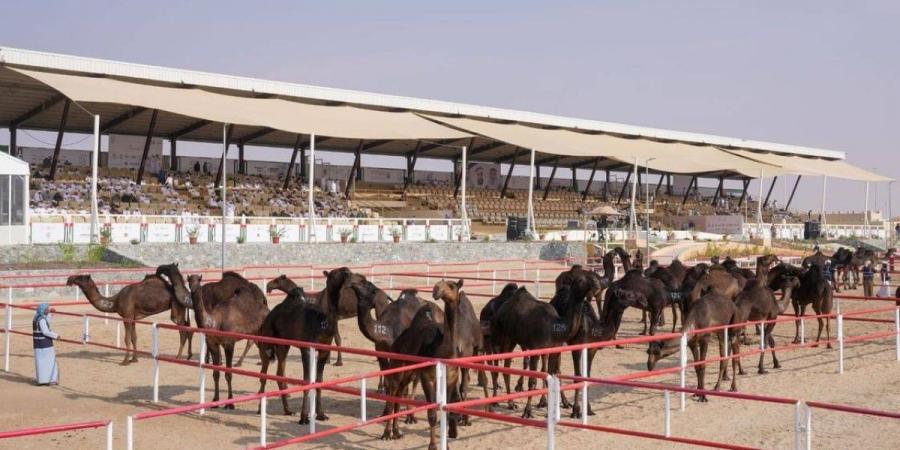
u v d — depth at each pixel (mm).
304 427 13617
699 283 21016
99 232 39594
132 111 53156
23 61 43875
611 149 64625
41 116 53531
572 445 12672
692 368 19734
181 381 17516
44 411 14609
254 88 53344
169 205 50438
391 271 43312
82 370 18719
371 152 74125
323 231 49406
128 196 49469
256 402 15523
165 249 38281
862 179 83812
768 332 20016
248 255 41094
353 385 17266
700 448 12484
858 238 78812
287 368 19125
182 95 47281
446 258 49312
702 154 73875
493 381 16141
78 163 58688
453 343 12094
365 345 22641
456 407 11742
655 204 87812
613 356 21500
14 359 20203
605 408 15320
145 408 14938
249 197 56094
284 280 17984
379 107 59219
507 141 57281
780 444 12641
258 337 13492
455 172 78688
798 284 22875
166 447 12305
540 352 12805
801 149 91688
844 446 12656
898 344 20797
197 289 14750
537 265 48594
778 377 18484
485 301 33438
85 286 19094
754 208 98562
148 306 19438
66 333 24094
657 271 24906
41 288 30891
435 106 61344
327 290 13992
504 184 76688
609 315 15047
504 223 69250
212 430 13336
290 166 61875
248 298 15320
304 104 54719
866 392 16781
